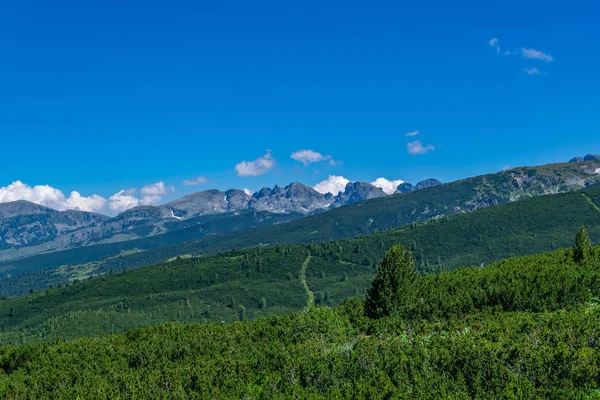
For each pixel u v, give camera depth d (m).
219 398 14.01
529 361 12.73
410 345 16.58
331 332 22.11
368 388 12.33
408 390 12.47
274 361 16.91
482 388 12.12
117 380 16.80
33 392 18.00
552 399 11.34
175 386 15.18
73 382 19.33
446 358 13.72
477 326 19.19
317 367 14.65
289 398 12.73
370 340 18.17
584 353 12.68
